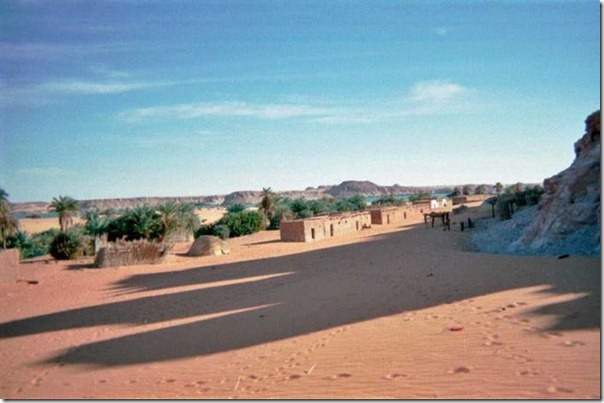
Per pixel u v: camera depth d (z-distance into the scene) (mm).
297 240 34906
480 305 8859
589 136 19375
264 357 7621
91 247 36188
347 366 6484
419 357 6387
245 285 16891
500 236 22016
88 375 7965
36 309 15914
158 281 20562
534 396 4676
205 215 102125
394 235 31953
